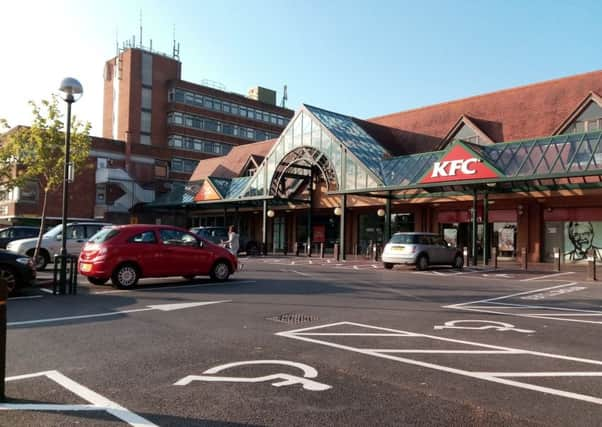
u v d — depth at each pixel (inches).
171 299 461.4
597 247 991.0
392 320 370.3
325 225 1507.1
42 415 175.5
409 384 214.5
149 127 2618.1
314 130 1261.1
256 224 1740.9
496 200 1090.7
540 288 598.5
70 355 258.8
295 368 237.0
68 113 510.0
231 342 290.4
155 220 1941.4
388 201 1144.2
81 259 545.3
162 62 2691.9
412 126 1389.0
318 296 493.4
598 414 181.0
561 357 263.6
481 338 310.0
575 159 831.1
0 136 756.6
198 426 166.7
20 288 515.8
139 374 225.8
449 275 768.9
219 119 2837.1
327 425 168.2
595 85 1073.5
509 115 1174.3
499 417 177.0
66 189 502.6
